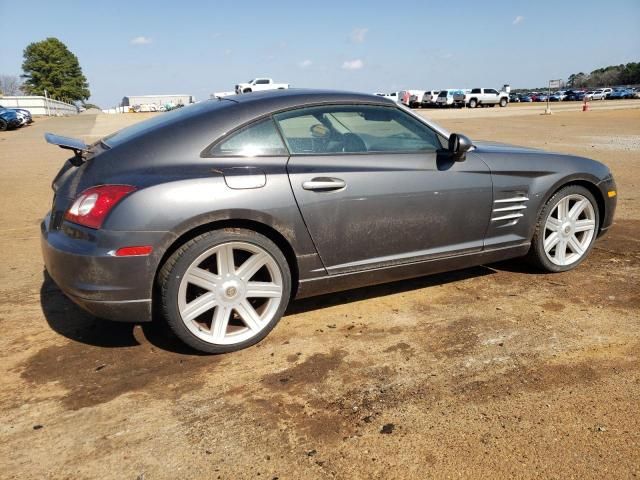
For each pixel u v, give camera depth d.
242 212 3.04
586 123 25.66
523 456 2.25
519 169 4.02
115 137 3.41
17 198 8.09
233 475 2.18
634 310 3.69
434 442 2.35
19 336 3.46
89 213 2.88
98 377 2.96
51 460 2.29
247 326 3.24
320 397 2.72
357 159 3.46
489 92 56.38
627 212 6.64
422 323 3.56
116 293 2.88
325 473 2.18
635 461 2.20
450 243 3.83
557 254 4.38
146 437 2.43
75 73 105.56
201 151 3.10
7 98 50.56
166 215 2.88
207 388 2.83
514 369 2.95
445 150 3.78
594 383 2.79
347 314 3.73
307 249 3.31
